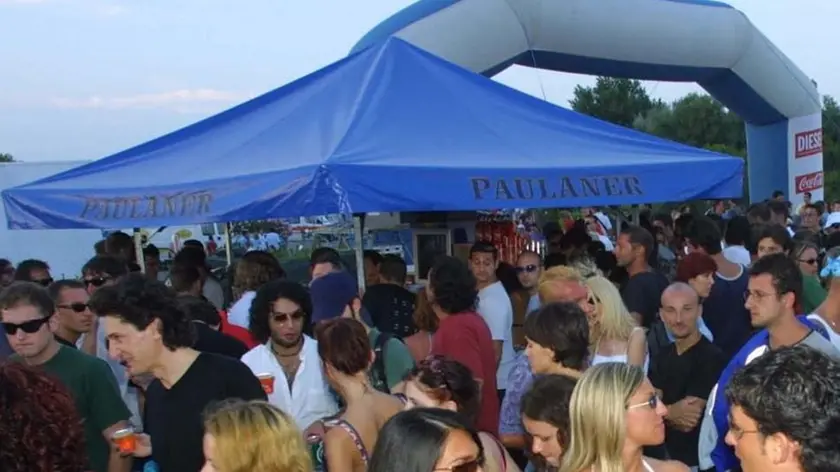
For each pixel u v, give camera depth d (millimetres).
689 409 3975
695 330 4105
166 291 3180
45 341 3463
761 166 15836
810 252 5285
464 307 4352
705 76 13984
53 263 12844
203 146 6500
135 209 5691
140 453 3301
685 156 6645
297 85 6980
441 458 1892
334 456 2943
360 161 5145
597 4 12125
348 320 3172
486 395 4234
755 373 1717
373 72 6570
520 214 12961
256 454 2234
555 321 3322
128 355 3064
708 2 13672
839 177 34406
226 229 10289
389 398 3133
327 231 16016
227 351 4191
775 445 1658
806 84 15078
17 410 2156
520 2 11602
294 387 3906
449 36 11047
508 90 7031
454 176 5238
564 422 2637
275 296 3898
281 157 5633
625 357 3984
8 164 12211
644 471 2611
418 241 7816
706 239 5156
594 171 5824
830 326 3742
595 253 7492
